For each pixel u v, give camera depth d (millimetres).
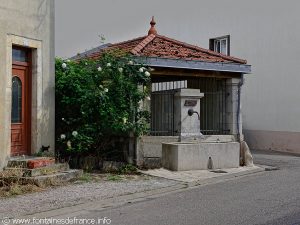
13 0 11023
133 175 11656
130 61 12266
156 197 9352
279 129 18844
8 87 10859
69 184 10383
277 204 8367
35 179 9859
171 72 13258
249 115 20000
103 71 12328
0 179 9938
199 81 15625
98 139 12406
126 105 12266
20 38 11211
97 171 12125
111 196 9219
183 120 13227
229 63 13977
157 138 12758
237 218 7383
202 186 10633
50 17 12172
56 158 11969
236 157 13203
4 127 10688
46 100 11953
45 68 11961
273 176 12023
